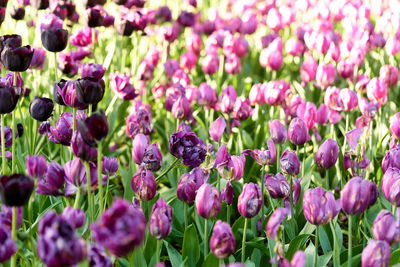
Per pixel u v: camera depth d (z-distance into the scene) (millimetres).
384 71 4078
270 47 4758
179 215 2984
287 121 3711
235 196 3096
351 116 4344
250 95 3855
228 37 5105
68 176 2055
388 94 4180
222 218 2893
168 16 5023
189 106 3486
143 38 5953
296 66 6141
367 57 5199
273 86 3590
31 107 2520
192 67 4984
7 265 2156
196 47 5430
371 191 2355
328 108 3299
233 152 3699
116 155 3875
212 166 2510
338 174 3330
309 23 6164
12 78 2846
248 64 6297
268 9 6668
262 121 4180
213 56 4871
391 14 5367
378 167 3406
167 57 5055
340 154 3264
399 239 1831
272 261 1944
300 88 4688
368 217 3037
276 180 2416
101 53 5031
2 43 2453
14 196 1616
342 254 2520
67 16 4074
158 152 2465
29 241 1920
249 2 6805
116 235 1267
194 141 2488
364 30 4977
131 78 4668
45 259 1308
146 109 3209
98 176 2045
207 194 2055
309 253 2443
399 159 2490
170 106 3686
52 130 2377
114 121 4078
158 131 4453
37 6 3811
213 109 4012
